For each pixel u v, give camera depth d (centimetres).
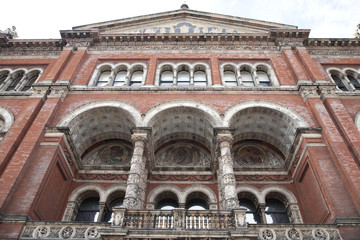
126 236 987
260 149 1800
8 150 1326
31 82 1973
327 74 1934
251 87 1708
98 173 1650
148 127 1448
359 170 1220
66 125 1489
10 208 1113
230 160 1324
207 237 983
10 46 2181
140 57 2011
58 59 1928
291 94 1686
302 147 1441
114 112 1619
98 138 1778
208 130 1661
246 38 2102
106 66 1961
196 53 2041
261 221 1488
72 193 1551
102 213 1490
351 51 2128
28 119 1495
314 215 1334
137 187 1217
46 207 1289
